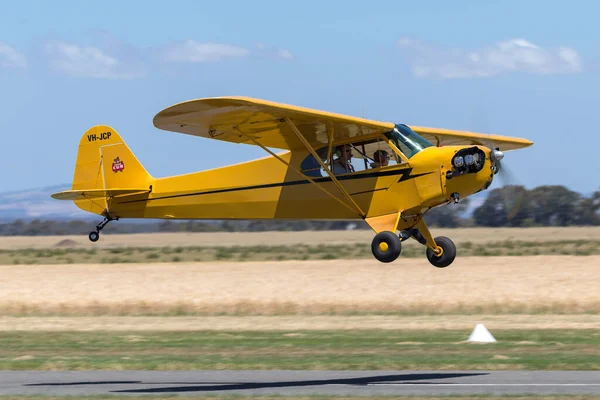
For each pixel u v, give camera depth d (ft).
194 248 554.87
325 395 120.26
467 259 383.24
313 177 207.10
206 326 211.20
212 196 227.61
